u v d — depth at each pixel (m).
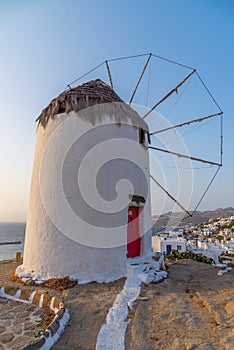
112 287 6.43
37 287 6.41
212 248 26.41
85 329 4.40
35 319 4.93
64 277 6.70
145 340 4.07
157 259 8.55
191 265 10.42
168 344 3.94
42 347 3.77
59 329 4.28
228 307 5.17
